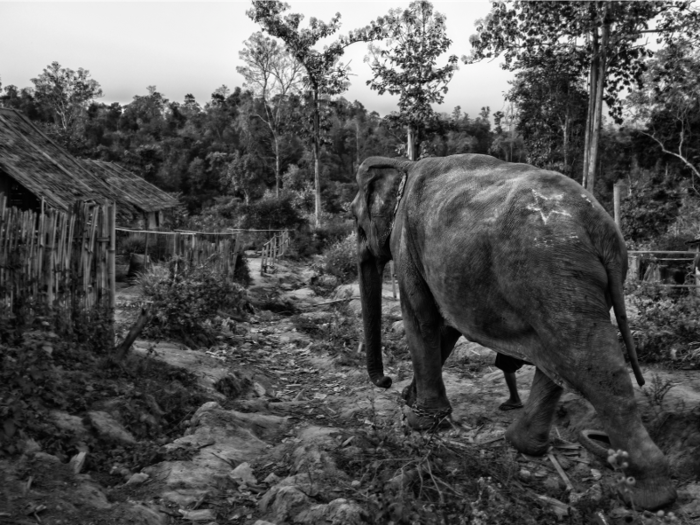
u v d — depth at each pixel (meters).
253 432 4.98
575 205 3.21
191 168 78.19
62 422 4.30
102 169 27.94
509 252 3.26
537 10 22.98
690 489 3.72
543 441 3.90
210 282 10.44
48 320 5.79
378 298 5.23
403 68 32.81
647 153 38.38
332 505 3.25
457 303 3.67
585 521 3.30
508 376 5.14
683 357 6.09
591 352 2.99
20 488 3.31
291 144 77.56
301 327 10.68
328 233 35.38
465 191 3.72
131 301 9.80
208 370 6.65
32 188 13.77
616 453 2.73
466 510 3.27
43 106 90.75
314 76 41.88
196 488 3.75
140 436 4.70
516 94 34.91
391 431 4.37
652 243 20.11
